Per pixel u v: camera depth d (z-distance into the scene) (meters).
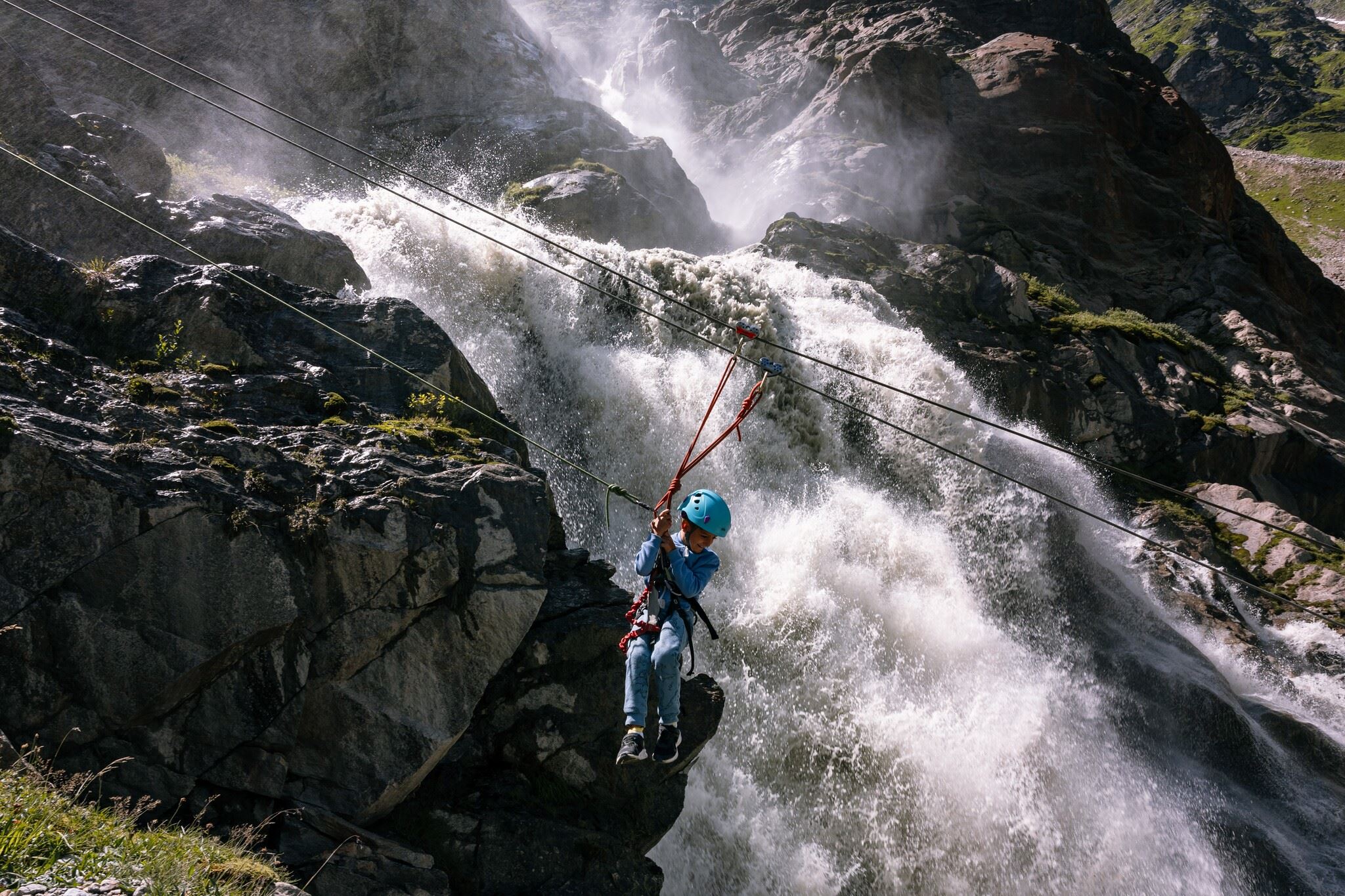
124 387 8.52
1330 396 29.75
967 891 12.47
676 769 9.16
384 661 7.92
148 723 7.16
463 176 25.98
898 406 19.06
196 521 7.48
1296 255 44.03
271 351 9.70
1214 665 17.42
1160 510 21.77
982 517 18.45
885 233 29.89
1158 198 37.19
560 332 17.22
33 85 13.84
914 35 44.50
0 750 6.18
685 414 16.61
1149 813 13.78
